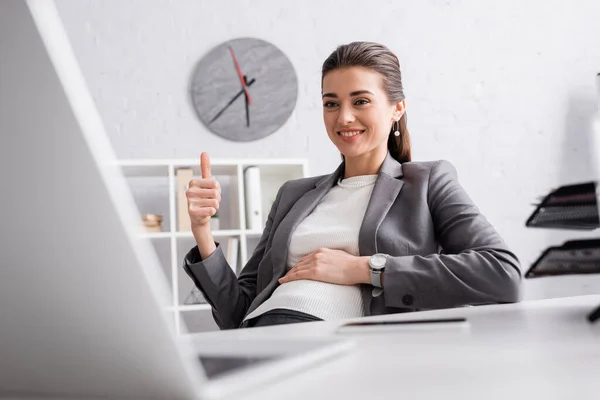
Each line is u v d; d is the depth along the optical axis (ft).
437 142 12.03
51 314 1.00
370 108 5.00
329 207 5.00
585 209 1.92
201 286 4.80
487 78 12.34
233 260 9.98
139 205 11.03
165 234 9.73
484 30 12.45
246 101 11.52
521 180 12.14
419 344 1.78
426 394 1.07
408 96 12.07
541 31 12.60
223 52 11.54
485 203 12.01
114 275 0.93
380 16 12.17
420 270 4.00
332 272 4.21
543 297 11.96
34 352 1.04
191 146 11.34
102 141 0.90
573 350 1.51
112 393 1.05
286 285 4.37
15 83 0.85
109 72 11.27
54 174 0.89
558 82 12.50
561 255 1.99
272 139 11.56
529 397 1.00
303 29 11.92
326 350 1.54
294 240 4.81
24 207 0.93
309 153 11.63
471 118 12.19
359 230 4.61
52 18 0.84
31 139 0.87
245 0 11.80
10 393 1.13
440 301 3.96
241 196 10.07
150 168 10.13
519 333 1.91
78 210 0.91
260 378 1.17
